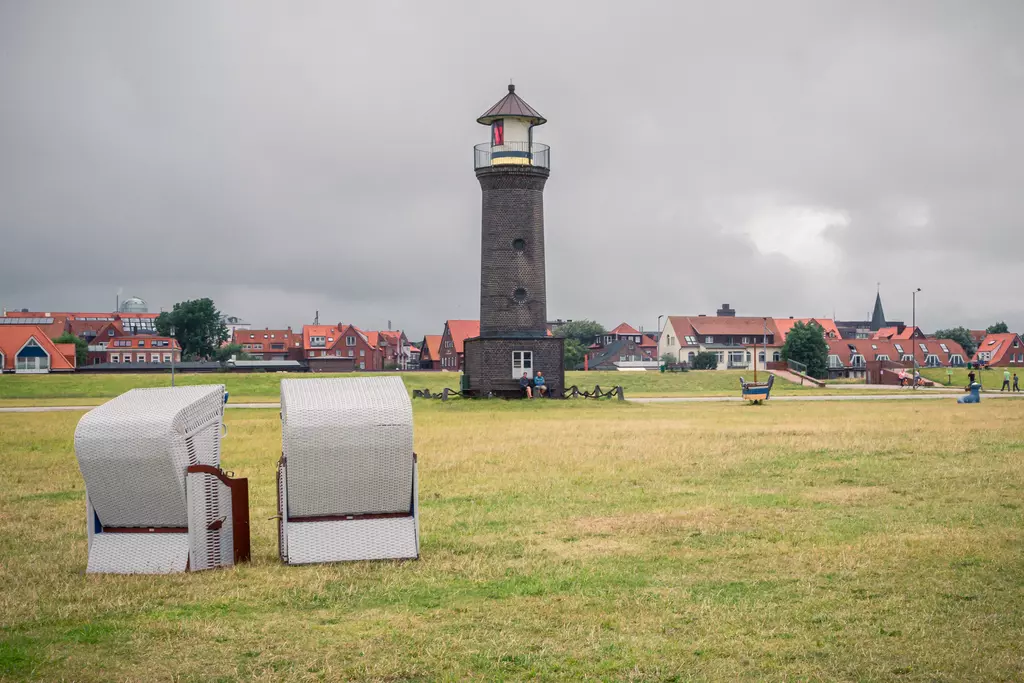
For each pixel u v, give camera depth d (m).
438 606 12.59
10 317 178.38
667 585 13.46
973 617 11.61
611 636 11.28
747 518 18.36
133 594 13.25
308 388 15.45
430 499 21.48
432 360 173.12
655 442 32.09
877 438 31.53
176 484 14.45
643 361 182.12
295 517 15.23
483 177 60.59
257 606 12.63
